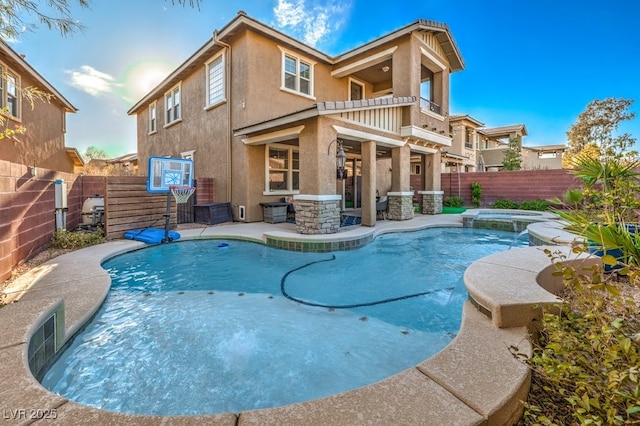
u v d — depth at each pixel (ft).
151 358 9.55
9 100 33.88
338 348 10.26
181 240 26.11
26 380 6.27
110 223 24.95
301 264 20.72
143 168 60.80
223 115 37.27
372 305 13.91
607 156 12.51
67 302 11.75
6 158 33.35
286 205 35.68
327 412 5.63
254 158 35.35
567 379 5.65
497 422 5.66
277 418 5.48
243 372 8.91
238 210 35.83
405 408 5.70
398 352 10.03
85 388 8.17
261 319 12.41
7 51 30.27
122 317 12.36
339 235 25.22
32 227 17.85
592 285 6.31
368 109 29.53
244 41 33.63
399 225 33.19
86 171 66.95
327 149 26.55
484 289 10.21
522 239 28.84
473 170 83.92
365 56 38.40
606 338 5.62
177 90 47.85
